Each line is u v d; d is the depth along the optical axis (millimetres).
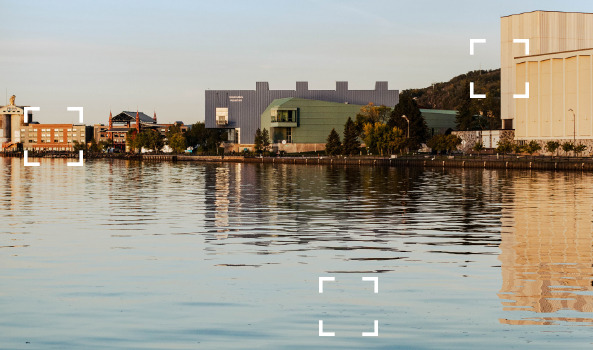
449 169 145375
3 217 48719
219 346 18172
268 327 19734
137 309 21672
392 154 198875
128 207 56688
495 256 30781
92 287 24625
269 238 37156
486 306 21734
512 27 197000
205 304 22234
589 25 193875
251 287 24609
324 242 35531
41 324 20094
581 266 28094
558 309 21297
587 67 163125
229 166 187750
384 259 30250
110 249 33250
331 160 194500
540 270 27312
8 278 26234
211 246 34188
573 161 130375
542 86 176250
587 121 163250
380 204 58344
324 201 61750
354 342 18422
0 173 139750
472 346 18000
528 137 181625
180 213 51312
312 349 17891
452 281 25391
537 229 40344
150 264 29141
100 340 18672
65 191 78812
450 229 40781
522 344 18094
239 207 56125
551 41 192375
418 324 19906
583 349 17641
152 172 142750
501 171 131500
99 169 166375
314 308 21734
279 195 69875
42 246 34312
